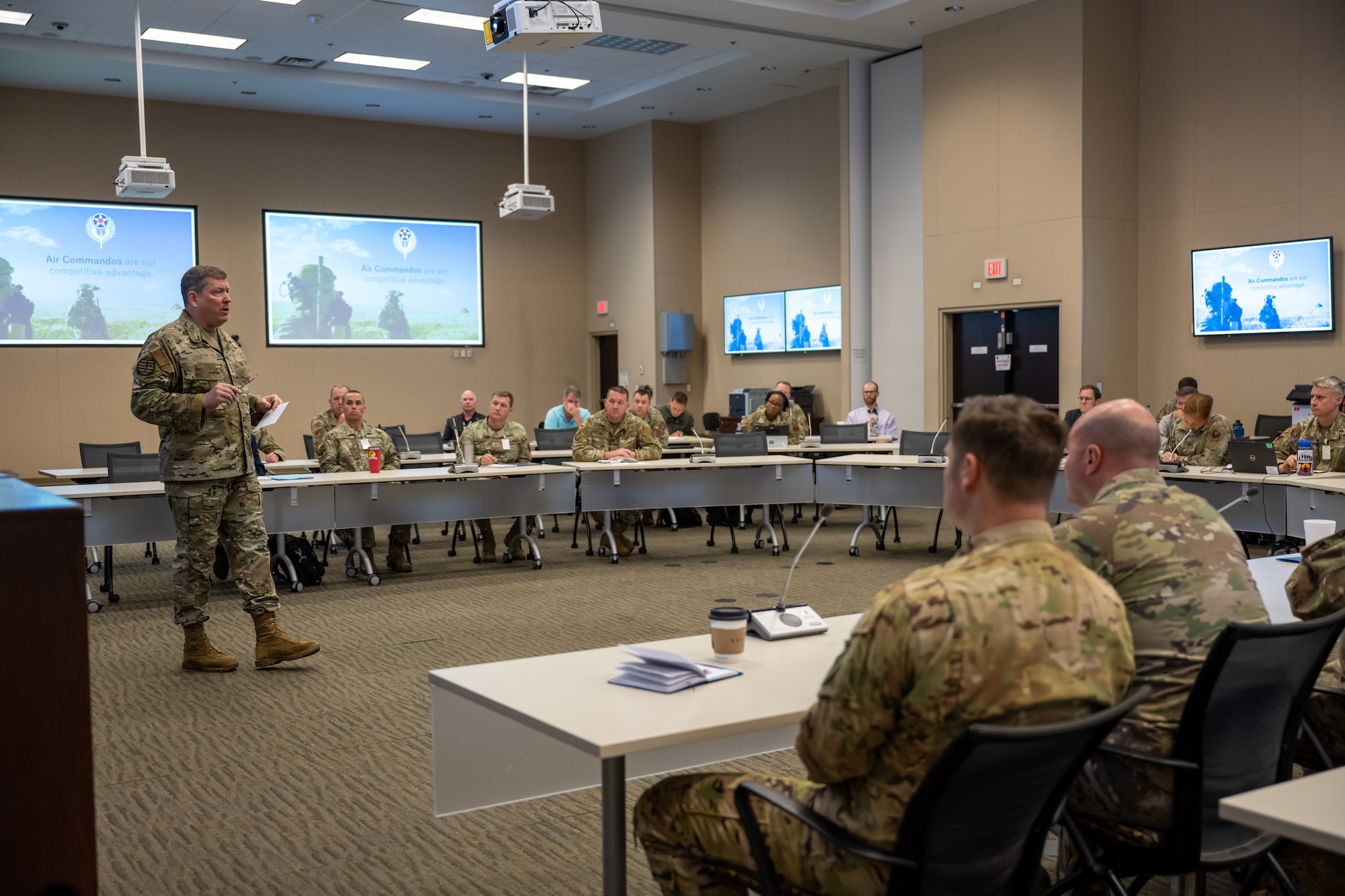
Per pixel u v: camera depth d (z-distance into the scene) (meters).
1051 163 9.24
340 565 7.77
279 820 3.14
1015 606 1.45
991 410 1.56
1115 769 1.93
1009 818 1.55
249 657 5.10
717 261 13.38
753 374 13.01
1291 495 6.03
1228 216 8.79
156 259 11.69
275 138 12.29
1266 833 2.00
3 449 11.03
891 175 10.94
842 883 1.58
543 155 13.98
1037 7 9.26
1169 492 2.03
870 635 1.45
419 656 5.05
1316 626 1.84
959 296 10.03
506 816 3.21
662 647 2.37
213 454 4.59
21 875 1.11
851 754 1.49
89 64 10.25
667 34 10.07
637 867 2.85
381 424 12.98
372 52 10.55
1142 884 2.10
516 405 13.86
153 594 6.71
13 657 1.10
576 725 1.77
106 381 11.46
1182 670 1.91
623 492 7.58
